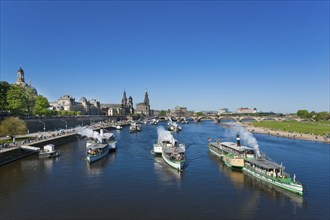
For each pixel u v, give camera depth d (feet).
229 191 233.35
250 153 328.29
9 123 467.52
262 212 190.19
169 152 353.31
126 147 485.15
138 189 237.25
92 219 176.86
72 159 365.20
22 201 206.28
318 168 320.91
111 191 231.09
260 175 265.54
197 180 266.57
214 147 418.31
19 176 274.98
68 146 488.02
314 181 265.95
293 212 190.70
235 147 352.69
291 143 558.15
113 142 441.27
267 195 223.71
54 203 202.90
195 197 218.18
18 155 363.15
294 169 315.58
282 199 214.90
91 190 233.35
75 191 230.27
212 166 329.52
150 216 181.98
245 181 263.70
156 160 364.17
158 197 217.56
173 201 209.05
